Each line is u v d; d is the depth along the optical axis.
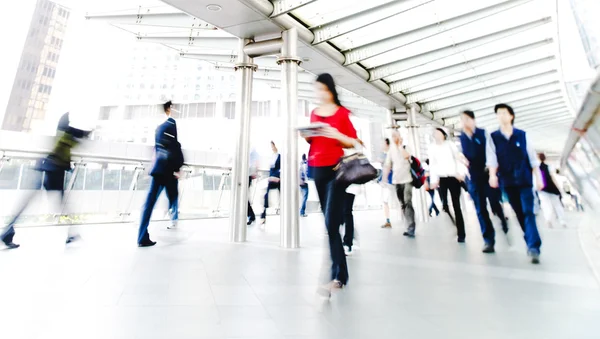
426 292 2.43
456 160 5.03
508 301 2.20
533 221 3.52
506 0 6.41
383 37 7.27
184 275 2.91
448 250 4.27
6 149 5.03
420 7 6.43
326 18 6.38
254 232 6.58
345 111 2.62
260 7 5.19
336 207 2.56
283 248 4.58
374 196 17.84
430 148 5.46
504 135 3.77
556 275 2.86
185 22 7.37
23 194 4.43
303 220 9.42
